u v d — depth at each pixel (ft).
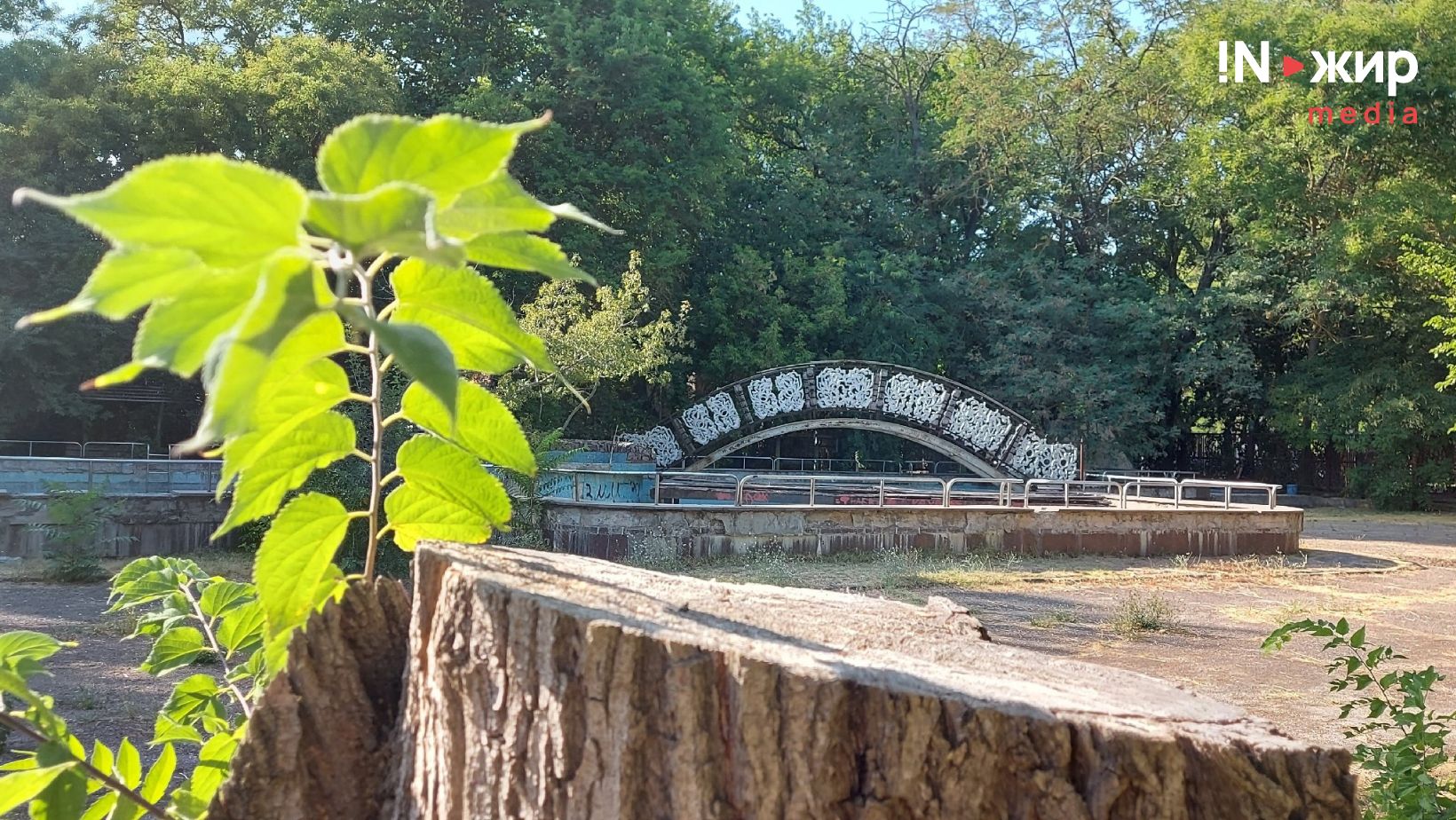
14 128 69.05
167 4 88.58
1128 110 105.40
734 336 94.89
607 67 84.99
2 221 67.92
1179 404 112.78
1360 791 12.49
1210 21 100.89
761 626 6.32
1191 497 99.86
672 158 90.68
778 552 49.70
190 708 6.31
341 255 3.63
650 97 85.35
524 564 6.59
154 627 6.63
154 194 3.20
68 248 69.87
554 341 58.23
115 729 21.20
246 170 3.25
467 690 5.54
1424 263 49.83
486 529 6.04
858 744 5.09
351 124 3.61
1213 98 101.96
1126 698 5.78
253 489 5.18
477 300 4.66
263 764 5.56
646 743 5.16
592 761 5.16
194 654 6.40
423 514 5.94
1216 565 53.16
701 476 60.70
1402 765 10.33
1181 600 42.63
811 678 5.05
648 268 85.15
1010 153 104.83
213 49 79.05
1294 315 96.32
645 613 5.81
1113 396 94.17
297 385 4.83
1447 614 40.78
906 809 5.04
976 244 113.80
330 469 34.53
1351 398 96.99
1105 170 109.50
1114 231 109.40
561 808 5.18
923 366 102.32
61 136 69.00
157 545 46.80
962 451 77.82
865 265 98.73
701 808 5.06
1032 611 38.99
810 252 102.53
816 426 78.48
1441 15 93.97
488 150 3.67
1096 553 55.31
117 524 45.80
